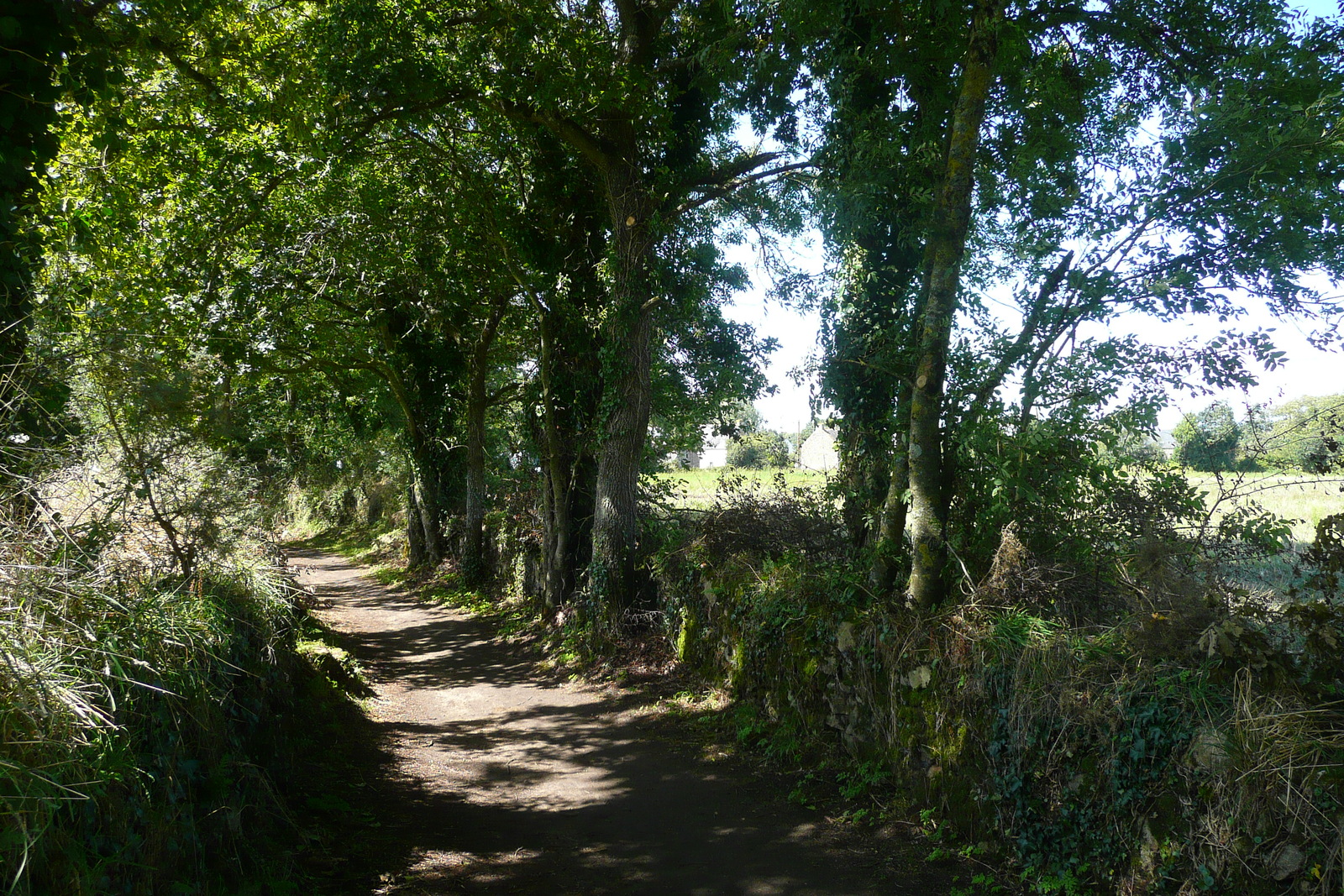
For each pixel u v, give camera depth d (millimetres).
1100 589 6168
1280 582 5922
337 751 7578
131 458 4594
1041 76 7824
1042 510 6699
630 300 12445
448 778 7445
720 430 16156
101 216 9797
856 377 9344
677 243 13414
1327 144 5625
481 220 15203
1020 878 4898
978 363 6895
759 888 5062
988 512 6828
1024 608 5898
